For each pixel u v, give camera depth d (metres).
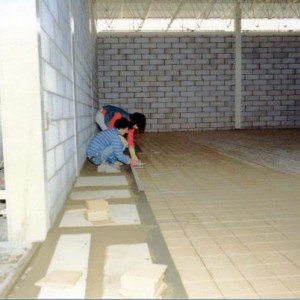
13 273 2.10
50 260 2.29
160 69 14.15
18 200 2.66
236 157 6.91
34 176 2.66
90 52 9.15
